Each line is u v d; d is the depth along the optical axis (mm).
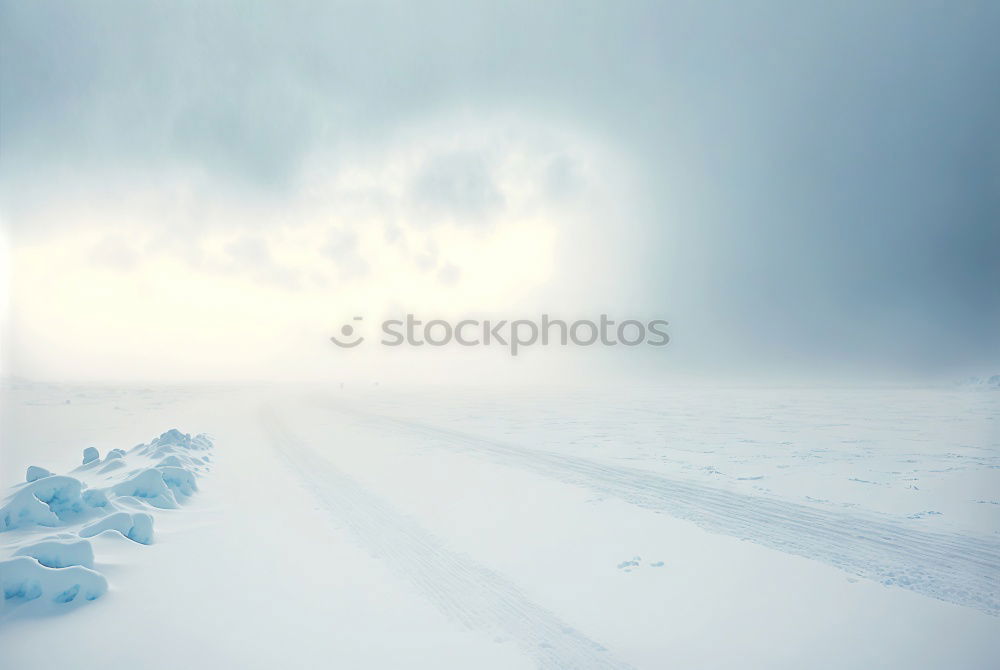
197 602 5027
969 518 7363
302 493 9641
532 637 4422
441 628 4578
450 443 16156
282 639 4363
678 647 4211
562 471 11367
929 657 3975
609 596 5188
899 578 5438
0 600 4734
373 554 6434
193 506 8656
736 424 20203
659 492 9258
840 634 4352
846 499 8477
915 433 16594
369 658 4086
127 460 11422
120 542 6293
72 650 4117
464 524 7641
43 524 6688
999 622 4504
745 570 5746
